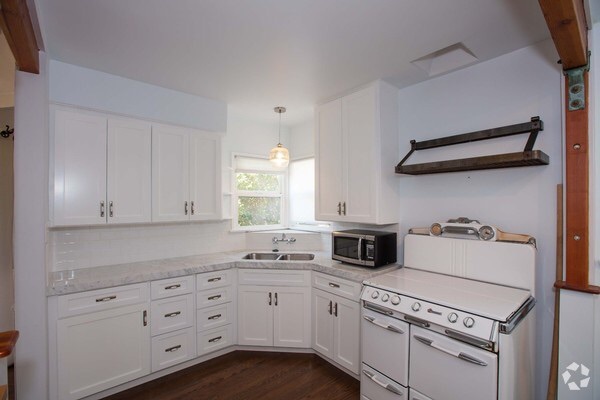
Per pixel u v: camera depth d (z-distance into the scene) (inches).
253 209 149.3
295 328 109.4
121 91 98.5
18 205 73.5
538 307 76.5
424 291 74.0
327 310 102.0
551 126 75.8
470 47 80.1
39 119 74.7
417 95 103.2
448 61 93.0
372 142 100.9
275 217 156.7
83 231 101.2
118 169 98.4
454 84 94.1
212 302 106.2
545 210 76.2
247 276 111.2
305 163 152.1
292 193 158.1
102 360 85.5
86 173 92.5
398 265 102.3
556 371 68.8
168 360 96.7
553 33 51.9
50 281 83.9
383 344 76.1
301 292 108.9
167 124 109.0
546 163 74.2
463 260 85.4
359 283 90.7
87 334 83.4
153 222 105.1
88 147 93.1
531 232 78.4
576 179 68.1
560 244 72.1
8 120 105.5
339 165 112.0
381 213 100.3
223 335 108.9
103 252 104.7
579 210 67.6
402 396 71.2
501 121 84.4
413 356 69.7
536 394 75.7
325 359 106.6
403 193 106.8
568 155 68.9
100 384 85.0
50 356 78.2
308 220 150.3
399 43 77.9
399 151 107.9
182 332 99.6
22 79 72.8
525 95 80.1
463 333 60.9
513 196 81.5
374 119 100.5
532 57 79.1
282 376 97.0
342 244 107.1
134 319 90.7
